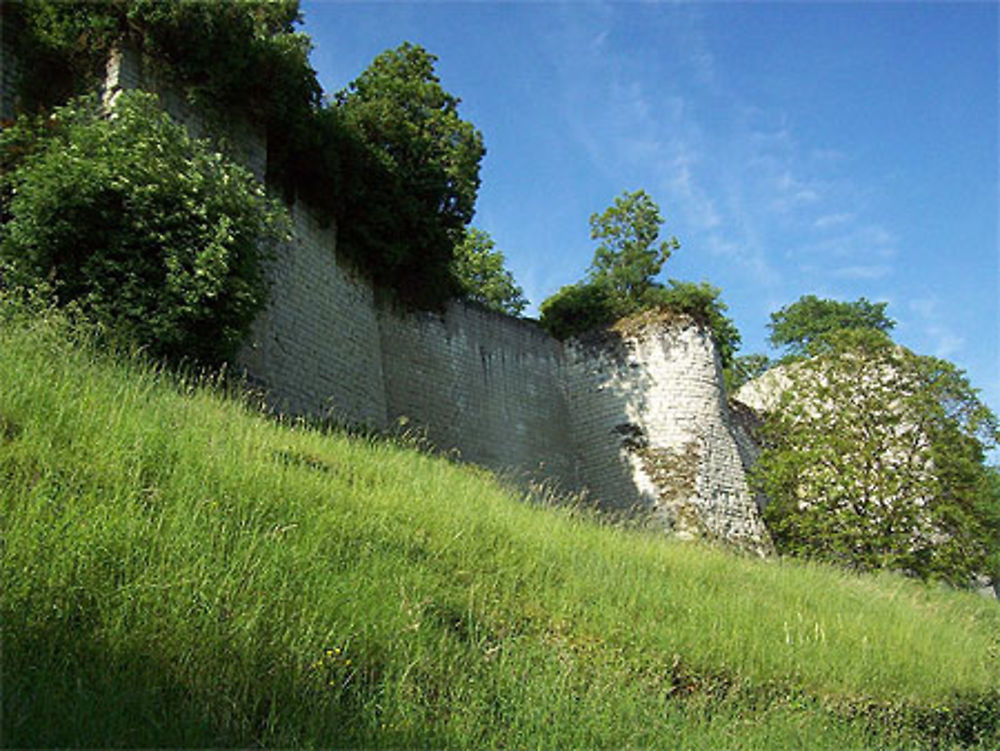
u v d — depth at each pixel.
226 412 10.65
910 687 9.14
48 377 8.73
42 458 6.84
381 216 20.61
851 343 22.86
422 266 22.45
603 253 30.50
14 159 13.55
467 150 23.19
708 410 24.91
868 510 20.55
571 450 25.92
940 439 20.86
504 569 8.76
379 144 21.70
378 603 6.42
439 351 23.16
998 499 20.50
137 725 4.29
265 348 15.92
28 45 14.91
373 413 19.62
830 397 22.11
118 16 15.02
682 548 13.76
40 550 5.34
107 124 13.41
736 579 12.15
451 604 7.23
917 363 22.05
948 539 20.22
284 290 17.12
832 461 21.08
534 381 25.67
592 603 8.70
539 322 27.97
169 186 12.99
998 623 16.08
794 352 46.38
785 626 9.28
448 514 9.82
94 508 6.14
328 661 5.44
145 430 8.08
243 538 6.36
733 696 7.48
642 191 31.03
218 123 16.16
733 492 24.12
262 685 5.02
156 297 12.49
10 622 4.67
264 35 16.86
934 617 13.65
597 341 26.64
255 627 5.35
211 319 12.88
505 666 6.35
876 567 19.56
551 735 5.61
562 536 11.19
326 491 8.85
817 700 8.12
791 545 21.31
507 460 23.80
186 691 4.73
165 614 5.20
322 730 4.84
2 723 4.00
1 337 9.48
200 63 15.67
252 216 14.12
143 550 5.73
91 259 12.27
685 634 8.43
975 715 9.23
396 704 5.33
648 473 24.17
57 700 4.26
